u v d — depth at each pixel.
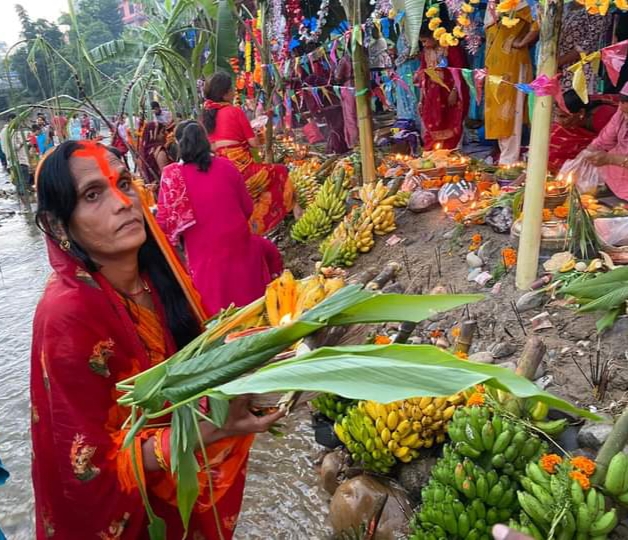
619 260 3.66
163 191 4.15
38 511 1.69
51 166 1.57
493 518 2.32
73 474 1.53
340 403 3.33
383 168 6.38
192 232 4.20
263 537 2.95
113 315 1.64
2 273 8.12
